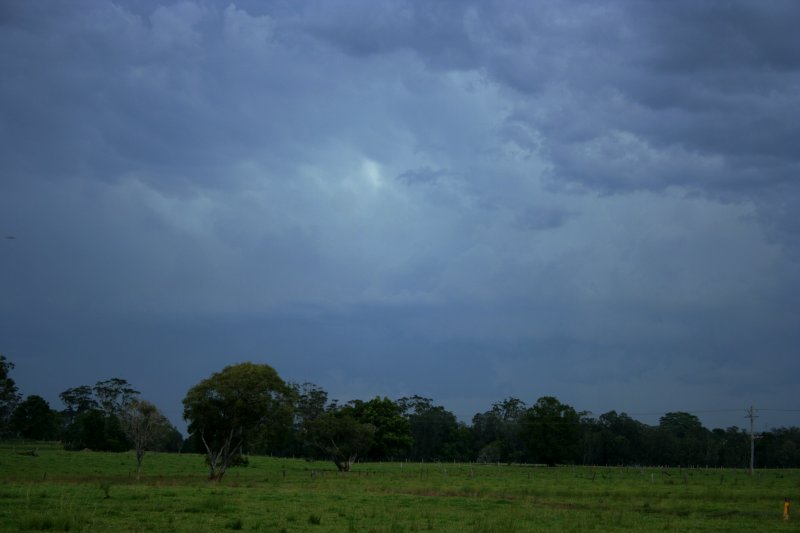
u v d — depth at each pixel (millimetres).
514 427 186500
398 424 147125
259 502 41781
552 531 30984
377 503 43625
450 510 40219
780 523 37125
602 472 114562
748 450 175875
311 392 152625
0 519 28984
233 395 72438
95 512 33031
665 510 45344
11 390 132750
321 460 149500
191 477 76500
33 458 102062
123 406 75750
